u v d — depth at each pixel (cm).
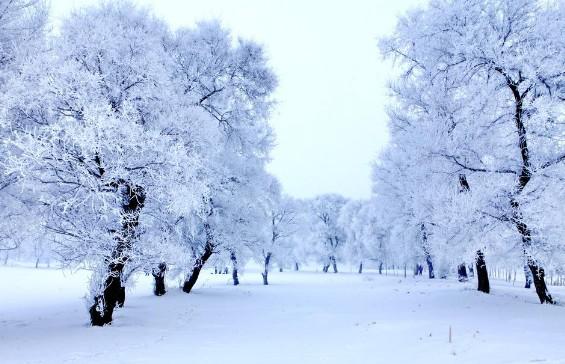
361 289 2845
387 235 5531
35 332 1176
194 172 1313
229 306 1923
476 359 762
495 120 1548
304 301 2164
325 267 7075
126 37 1320
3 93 1109
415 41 1877
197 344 1046
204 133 1410
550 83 1445
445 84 1725
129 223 1288
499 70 1535
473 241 1488
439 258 1700
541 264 1446
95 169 1210
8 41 1181
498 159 1545
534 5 1534
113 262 1238
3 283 3644
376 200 3481
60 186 1227
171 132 1343
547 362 688
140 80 1302
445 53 1731
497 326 1123
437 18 1711
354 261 6469
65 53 1212
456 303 1656
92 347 979
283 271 7638
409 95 2130
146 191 1305
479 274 1977
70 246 1215
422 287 2661
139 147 1233
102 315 1272
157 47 1445
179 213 1325
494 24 1581
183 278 2653
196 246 2327
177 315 1575
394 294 2259
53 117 1202
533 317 1261
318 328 1338
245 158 2455
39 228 1176
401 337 1077
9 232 1199
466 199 1469
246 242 2512
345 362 818
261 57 2255
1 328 1259
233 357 880
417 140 1728
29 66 1112
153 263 1353
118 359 854
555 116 1432
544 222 1341
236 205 2342
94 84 1167
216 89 2195
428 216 2145
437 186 1670
